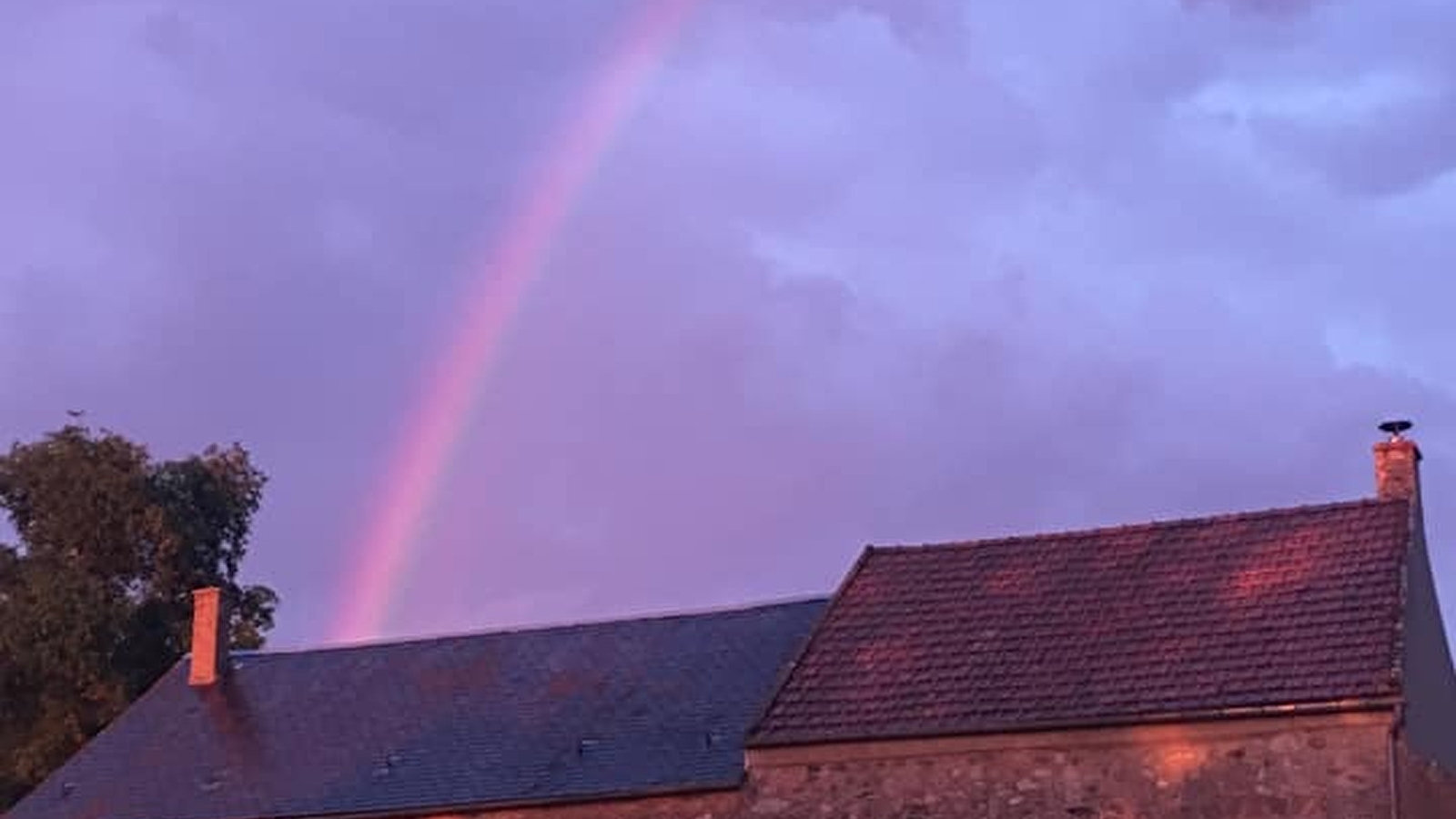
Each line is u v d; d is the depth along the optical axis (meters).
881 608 30.36
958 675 28.25
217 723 36.34
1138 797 26.08
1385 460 29.77
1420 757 26.30
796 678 29.19
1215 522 30.05
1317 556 28.42
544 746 32.00
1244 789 25.61
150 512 52.25
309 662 37.47
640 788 29.45
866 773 27.59
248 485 54.97
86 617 49.53
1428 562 29.20
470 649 36.12
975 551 31.20
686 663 33.41
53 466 52.47
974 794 26.92
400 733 33.97
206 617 38.47
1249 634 27.20
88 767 36.03
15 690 50.03
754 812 28.27
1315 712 25.42
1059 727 26.61
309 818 32.12
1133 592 29.08
